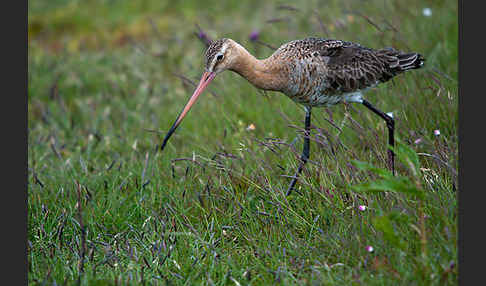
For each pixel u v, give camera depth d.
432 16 20.00
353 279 10.64
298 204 13.42
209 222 13.67
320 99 14.55
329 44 14.45
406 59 15.25
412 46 18.83
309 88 14.18
